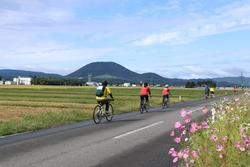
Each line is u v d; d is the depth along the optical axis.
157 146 13.22
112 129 18.77
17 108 38.03
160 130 18.09
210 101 54.50
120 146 13.26
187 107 39.00
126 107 39.16
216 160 7.17
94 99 61.84
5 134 17.64
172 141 14.41
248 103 20.08
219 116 11.80
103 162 10.48
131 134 16.61
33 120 23.50
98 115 22.56
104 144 13.75
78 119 25.94
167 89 38.59
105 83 23.19
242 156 7.30
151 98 67.50
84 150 12.44
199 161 7.27
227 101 19.11
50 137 15.91
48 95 80.00
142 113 31.19
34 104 45.44
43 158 11.05
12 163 10.33
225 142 7.38
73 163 10.34
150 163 10.34
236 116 11.80
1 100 56.12
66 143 14.04
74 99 61.25
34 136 16.34
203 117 24.31
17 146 13.38
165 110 34.84
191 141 8.97
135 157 11.20
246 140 7.44
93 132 17.58
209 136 7.97
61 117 25.67
